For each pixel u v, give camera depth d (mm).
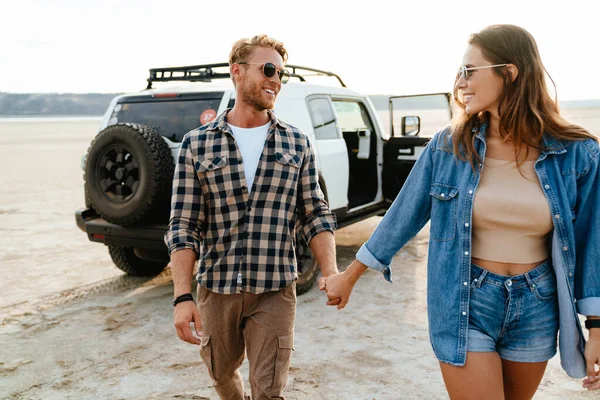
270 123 2047
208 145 1985
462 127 1717
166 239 1956
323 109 4965
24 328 3822
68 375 3111
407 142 5617
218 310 2008
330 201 4770
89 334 3715
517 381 1729
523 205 1600
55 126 72188
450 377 1665
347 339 3584
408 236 1847
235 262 1969
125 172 4043
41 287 4801
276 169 1998
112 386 2982
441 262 1710
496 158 1681
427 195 1791
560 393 2875
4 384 3000
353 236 6906
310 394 2861
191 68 4820
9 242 6621
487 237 1661
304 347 3463
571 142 1622
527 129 1607
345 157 5055
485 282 1646
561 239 1596
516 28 1633
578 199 1627
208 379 3064
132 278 5109
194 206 1989
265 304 1992
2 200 9914
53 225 7676
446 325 1679
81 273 5270
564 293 1614
